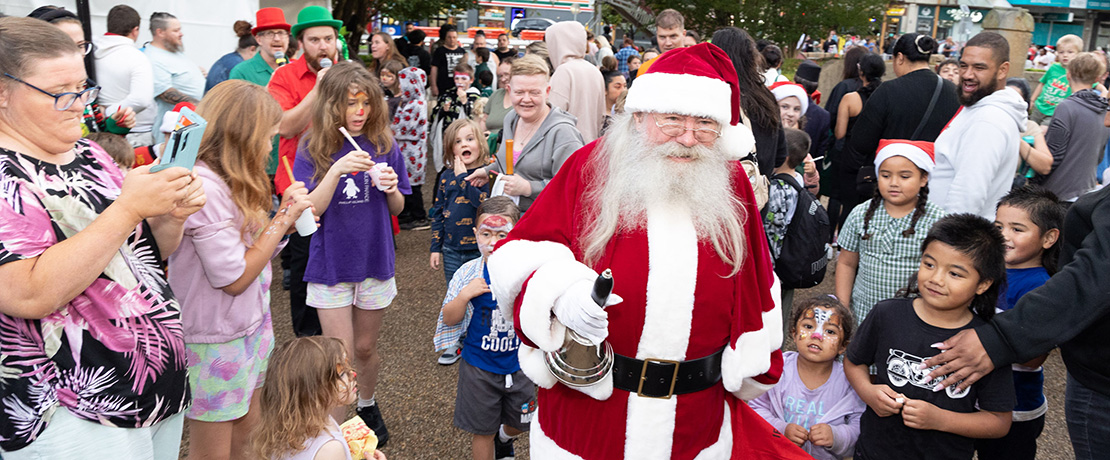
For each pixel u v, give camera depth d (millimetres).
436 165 7773
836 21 17312
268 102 2555
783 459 2234
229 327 2605
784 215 3414
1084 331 2213
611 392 1994
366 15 14570
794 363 2805
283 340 4566
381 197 3375
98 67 4977
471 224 4316
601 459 2035
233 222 2520
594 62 8852
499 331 2938
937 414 2332
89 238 1675
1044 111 7031
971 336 2260
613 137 2070
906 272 3148
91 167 1926
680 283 1942
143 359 1911
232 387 2660
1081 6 37844
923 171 3111
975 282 2305
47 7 3977
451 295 3066
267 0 9750
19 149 1724
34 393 1725
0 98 1679
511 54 11258
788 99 5125
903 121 4777
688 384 1990
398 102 6938
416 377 4160
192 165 1928
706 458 2086
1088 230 2271
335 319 3311
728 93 1964
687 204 1964
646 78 1966
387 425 3648
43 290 1630
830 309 2674
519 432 3234
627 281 1953
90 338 1811
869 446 2529
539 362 2072
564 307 1796
